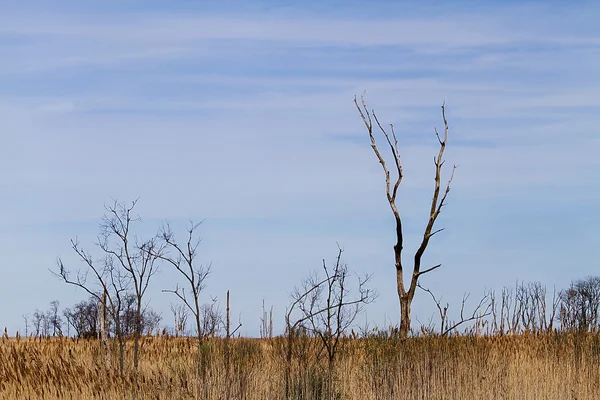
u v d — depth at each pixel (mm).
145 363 21000
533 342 22750
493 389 19500
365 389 18484
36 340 23938
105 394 17812
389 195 24797
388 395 18344
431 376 18797
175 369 19141
